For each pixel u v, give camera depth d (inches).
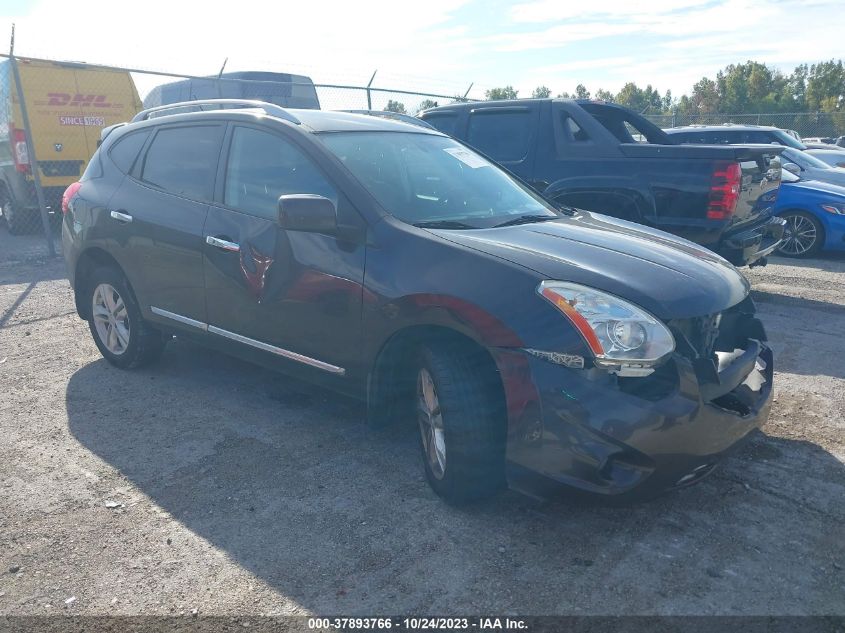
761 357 140.1
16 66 364.8
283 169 155.3
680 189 241.3
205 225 165.6
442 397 122.5
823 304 276.8
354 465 146.6
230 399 181.9
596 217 170.4
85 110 462.6
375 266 134.0
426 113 316.8
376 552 116.3
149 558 115.4
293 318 148.8
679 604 103.4
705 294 122.0
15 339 238.1
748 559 114.0
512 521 125.1
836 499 131.5
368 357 136.7
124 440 158.7
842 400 178.1
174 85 564.7
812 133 1064.2
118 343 203.0
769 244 265.4
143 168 189.0
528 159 278.8
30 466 146.9
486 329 117.5
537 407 112.7
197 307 171.2
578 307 113.0
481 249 126.3
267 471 144.1
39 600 105.5
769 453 150.1
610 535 120.8
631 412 108.5
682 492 134.2
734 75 3216.0
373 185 145.9
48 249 392.5
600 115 296.0
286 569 112.2
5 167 465.7
